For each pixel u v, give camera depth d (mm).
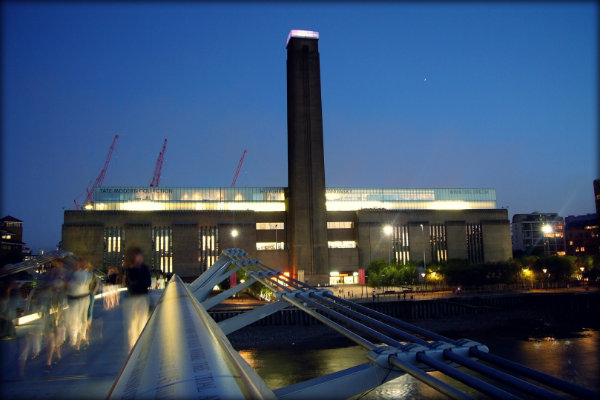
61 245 122688
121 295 25391
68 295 10039
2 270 10469
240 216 132250
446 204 152375
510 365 5738
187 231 128875
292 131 135000
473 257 145125
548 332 76625
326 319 10656
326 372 50844
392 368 6305
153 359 4328
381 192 148375
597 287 120125
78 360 8648
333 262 136125
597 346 63781
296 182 131500
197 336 5172
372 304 90000
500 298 99312
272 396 3090
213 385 3225
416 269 119188
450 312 94312
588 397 4535
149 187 136250
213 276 30375
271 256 133750
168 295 12906
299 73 136500
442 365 5879
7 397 6355
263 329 79000
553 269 118812
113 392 3789
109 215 126125
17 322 12484
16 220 147750
